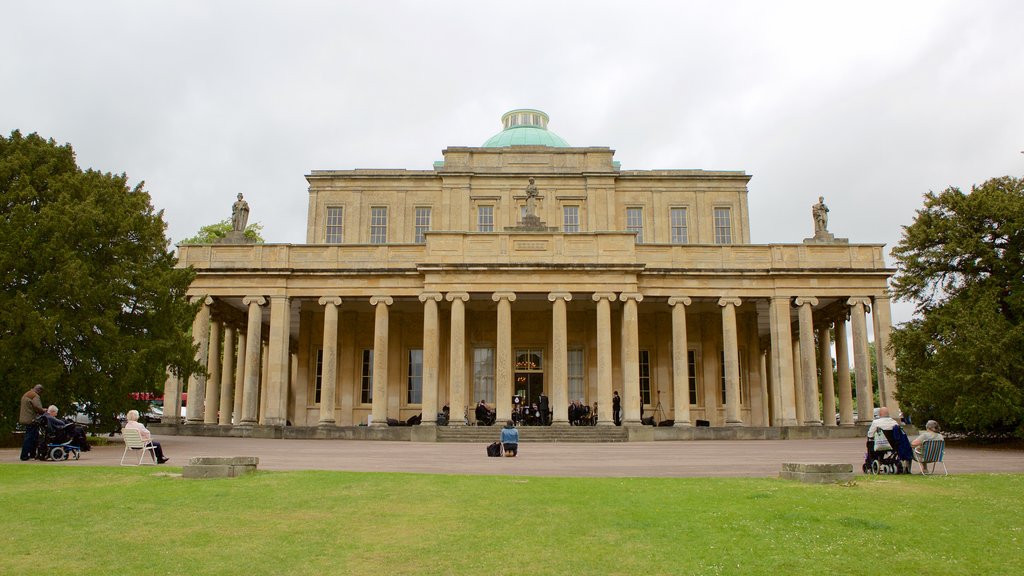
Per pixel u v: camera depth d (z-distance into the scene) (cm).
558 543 1273
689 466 2541
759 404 5291
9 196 3188
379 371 4634
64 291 3092
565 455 3028
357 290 4741
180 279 3588
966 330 3456
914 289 4012
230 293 4741
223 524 1404
